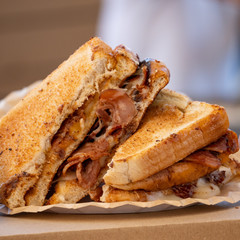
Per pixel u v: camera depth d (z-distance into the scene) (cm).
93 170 59
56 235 53
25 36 176
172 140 56
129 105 59
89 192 59
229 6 140
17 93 75
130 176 56
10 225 55
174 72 149
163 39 150
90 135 60
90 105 60
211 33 145
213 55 146
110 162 58
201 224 53
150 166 56
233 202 56
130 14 157
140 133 60
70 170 60
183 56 148
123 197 56
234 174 60
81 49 64
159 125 61
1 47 176
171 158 57
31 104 63
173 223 53
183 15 147
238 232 54
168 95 64
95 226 54
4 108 72
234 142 60
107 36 162
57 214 57
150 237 53
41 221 55
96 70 59
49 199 60
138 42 155
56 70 65
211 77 147
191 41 146
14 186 58
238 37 143
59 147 59
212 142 59
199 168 57
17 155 59
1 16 175
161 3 150
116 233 53
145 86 60
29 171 59
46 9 173
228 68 145
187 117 61
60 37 176
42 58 176
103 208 56
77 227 54
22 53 177
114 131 60
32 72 176
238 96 143
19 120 62
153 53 152
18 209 57
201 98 147
